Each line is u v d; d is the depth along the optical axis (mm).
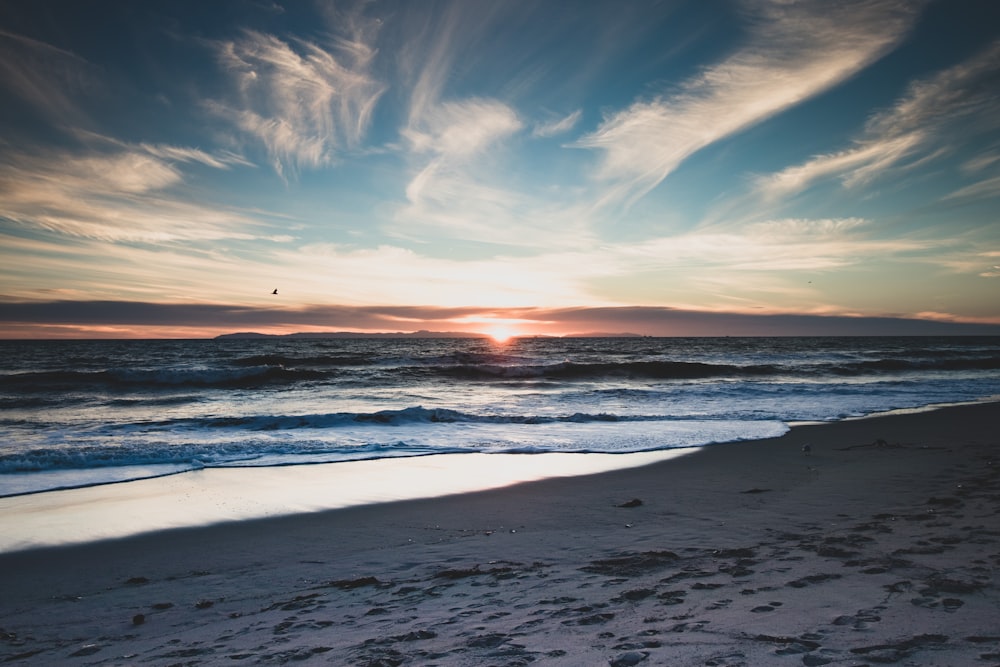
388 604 4391
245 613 4434
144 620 4402
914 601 3506
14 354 55625
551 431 14375
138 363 41094
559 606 4023
